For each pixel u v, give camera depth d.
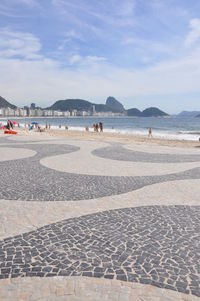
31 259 3.63
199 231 4.54
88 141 20.81
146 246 4.00
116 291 2.99
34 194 6.57
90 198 6.31
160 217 5.16
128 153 14.02
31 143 18.80
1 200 6.10
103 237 4.29
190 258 3.67
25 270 3.38
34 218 5.05
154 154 13.69
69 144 18.33
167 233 4.45
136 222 4.91
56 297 2.89
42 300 2.85
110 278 3.22
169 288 3.04
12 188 7.09
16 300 2.84
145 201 6.12
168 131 50.56
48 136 26.98
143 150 15.34
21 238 4.24
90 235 4.36
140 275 3.28
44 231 4.50
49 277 3.24
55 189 7.02
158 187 7.30
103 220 4.99
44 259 3.62
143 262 3.57
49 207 5.66
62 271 3.36
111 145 17.94
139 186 7.40
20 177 8.36
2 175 8.63
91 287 3.06
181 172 9.24
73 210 5.50
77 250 3.88
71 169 9.67
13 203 5.90
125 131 49.62
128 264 3.52
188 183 7.73
